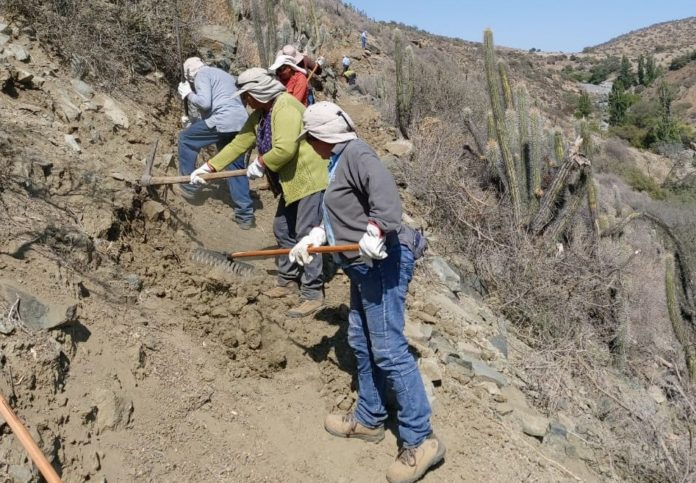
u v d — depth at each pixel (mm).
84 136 5297
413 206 8180
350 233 3418
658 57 134625
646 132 46406
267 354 4262
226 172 4785
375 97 15547
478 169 9492
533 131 8477
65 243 3959
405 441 3611
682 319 8922
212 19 10375
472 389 4859
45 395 3072
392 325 3443
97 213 4422
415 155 9266
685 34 153000
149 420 3387
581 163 8039
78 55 6113
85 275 3932
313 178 4383
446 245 7805
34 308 3293
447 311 6070
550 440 4844
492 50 9055
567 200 8195
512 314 7195
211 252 4809
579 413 5695
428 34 65875
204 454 3393
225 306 4477
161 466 3199
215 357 4078
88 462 2982
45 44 5984
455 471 3896
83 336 3504
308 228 4457
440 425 4246
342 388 4227
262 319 4457
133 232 4684
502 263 7637
